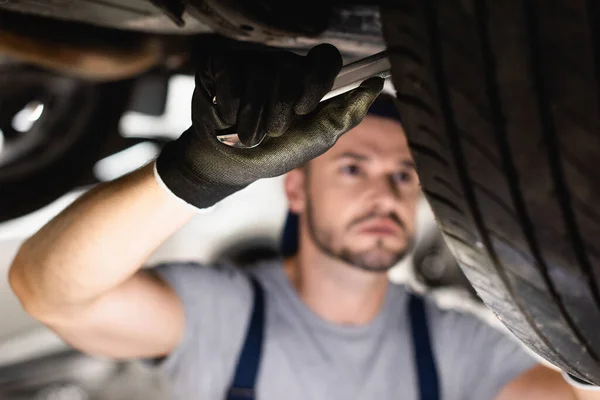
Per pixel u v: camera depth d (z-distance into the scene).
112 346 1.42
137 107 1.99
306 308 1.64
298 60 0.67
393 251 1.64
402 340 1.67
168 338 1.50
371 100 0.70
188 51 1.24
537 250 0.60
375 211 1.61
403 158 1.65
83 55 1.28
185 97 2.21
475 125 0.56
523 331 0.74
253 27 0.82
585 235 0.56
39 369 2.22
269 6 0.80
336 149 1.64
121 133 2.02
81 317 1.23
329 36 0.86
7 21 1.19
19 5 1.00
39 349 2.26
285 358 1.59
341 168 1.64
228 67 0.68
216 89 0.68
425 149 0.62
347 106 0.70
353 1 0.84
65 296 1.03
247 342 1.58
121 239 0.90
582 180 0.54
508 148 0.55
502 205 0.59
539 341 0.73
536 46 0.50
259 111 0.65
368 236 1.61
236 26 0.83
